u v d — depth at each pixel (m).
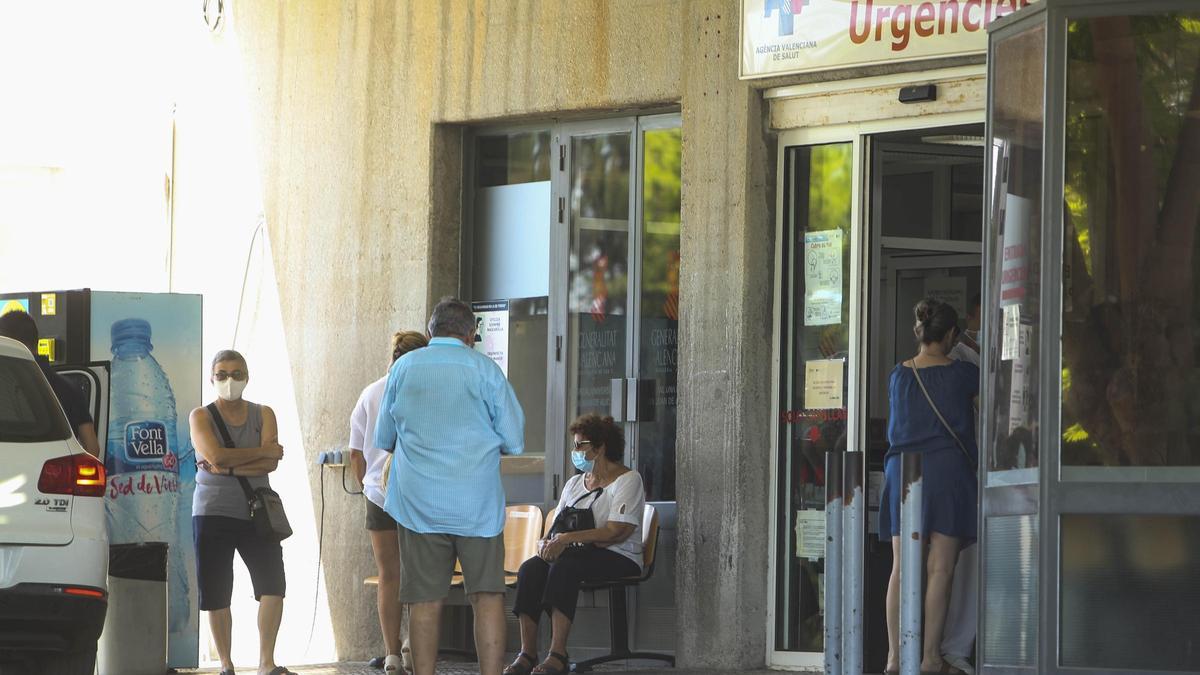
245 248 29.05
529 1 24.83
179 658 25.16
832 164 22.56
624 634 22.83
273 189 28.14
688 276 23.05
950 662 20.30
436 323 19.19
